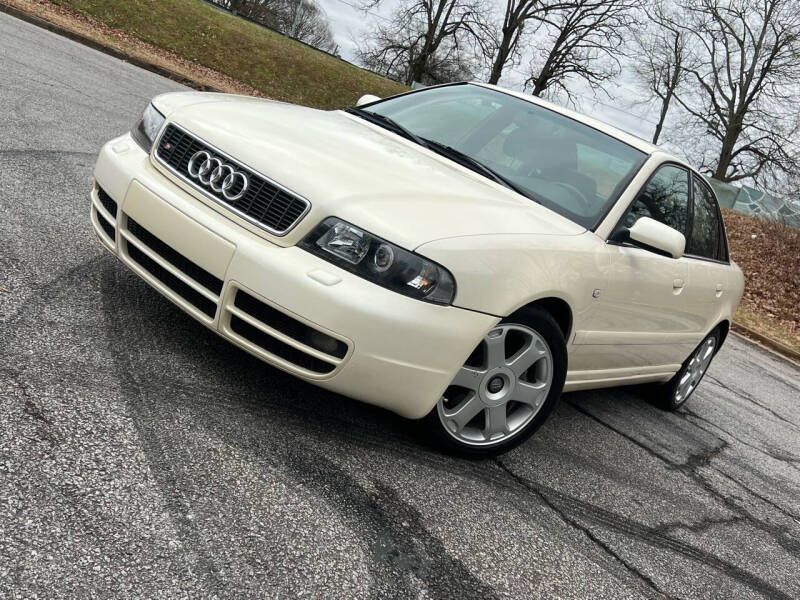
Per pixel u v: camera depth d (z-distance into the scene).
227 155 2.67
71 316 2.93
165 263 2.69
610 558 2.71
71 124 6.62
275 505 2.20
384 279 2.44
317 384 2.53
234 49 24.52
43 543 1.71
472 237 2.62
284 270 2.42
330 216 2.49
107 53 15.94
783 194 36.69
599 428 4.25
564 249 3.00
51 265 3.38
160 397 2.56
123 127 7.39
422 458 2.88
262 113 3.12
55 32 15.22
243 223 2.57
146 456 2.20
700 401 5.99
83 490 1.95
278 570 1.92
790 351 11.30
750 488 4.16
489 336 2.78
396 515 2.41
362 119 3.88
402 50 38.97
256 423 2.62
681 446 4.49
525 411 3.13
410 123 3.93
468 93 4.27
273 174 2.58
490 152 3.67
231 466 2.31
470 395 2.89
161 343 2.95
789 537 3.61
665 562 2.85
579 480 3.32
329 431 2.77
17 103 6.66
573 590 2.40
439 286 2.49
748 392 7.14
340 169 2.70
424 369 2.53
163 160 2.84
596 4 36.56
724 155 38.19
